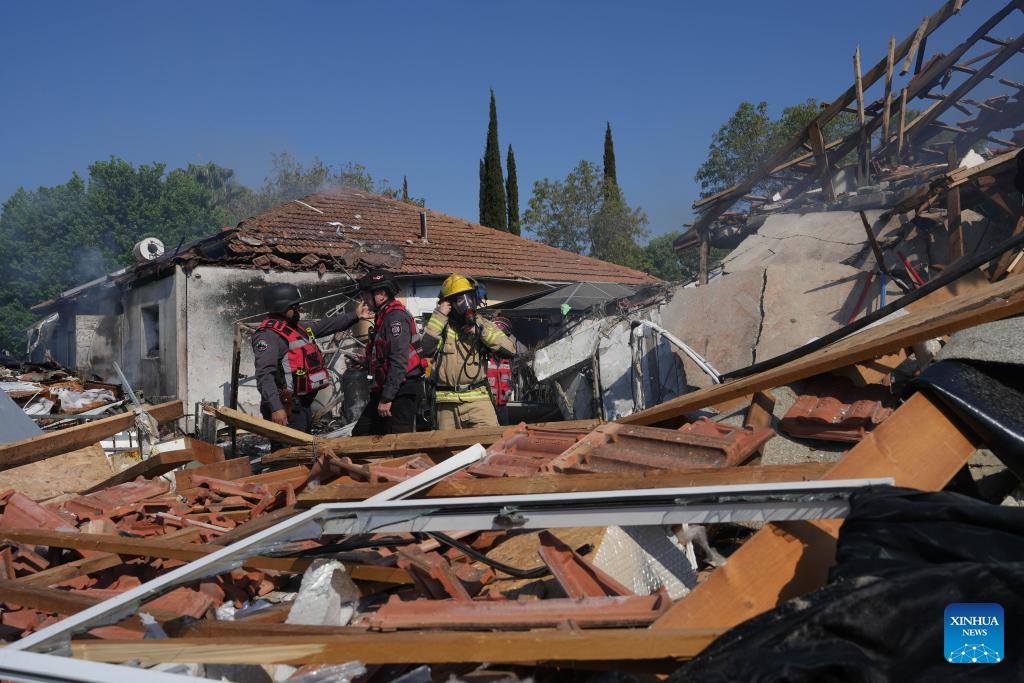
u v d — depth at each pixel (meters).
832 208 8.73
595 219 35.84
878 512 1.74
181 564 3.40
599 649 1.64
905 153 11.18
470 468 3.75
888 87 10.26
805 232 8.60
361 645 1.77
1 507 4.38
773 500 2.05
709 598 1.82
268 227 14.48
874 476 2.32
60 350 21.84
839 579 1.56
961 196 7.53
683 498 2.19
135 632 2.52
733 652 1.37
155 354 14.70
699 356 6.72
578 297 13.62
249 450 9.93
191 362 12.63
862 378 3.55
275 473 4.98
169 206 39.69
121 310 16.64
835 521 2.04
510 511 2.44
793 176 11.15
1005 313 2.92
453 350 5.83
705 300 7.70
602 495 2.32
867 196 8.36
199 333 12.74
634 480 2.94
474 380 5.88
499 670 1.98
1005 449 2.41
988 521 1.57
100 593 3.26
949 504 1.66
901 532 1.64
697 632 1.62
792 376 3.61
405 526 2.61
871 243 6.78
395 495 3.28
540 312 13.70
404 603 2.18
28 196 38.88
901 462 2.38
